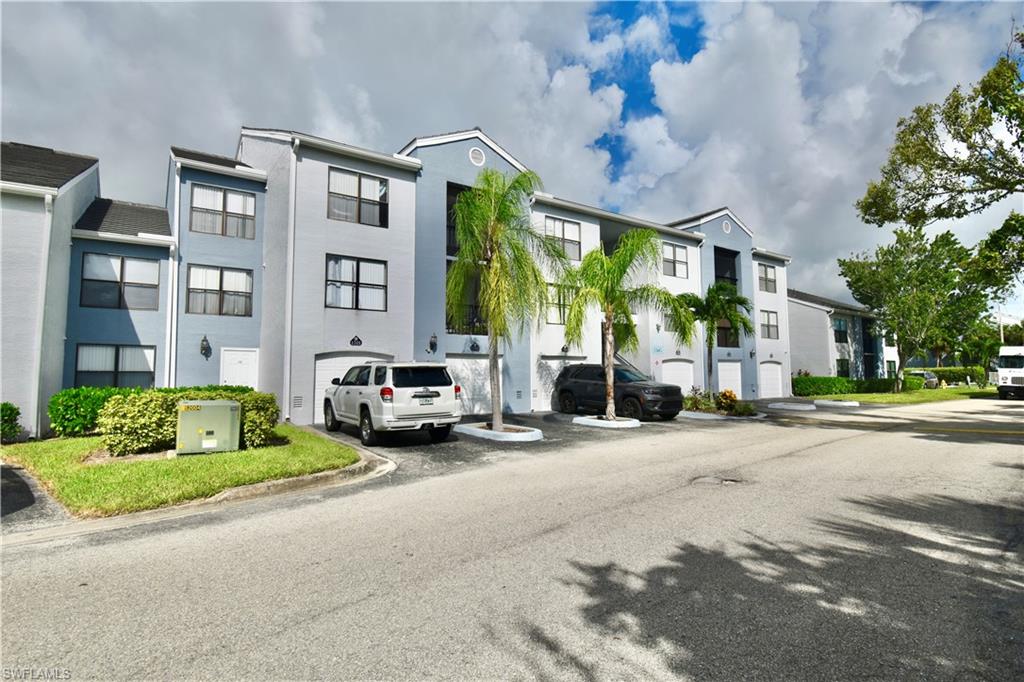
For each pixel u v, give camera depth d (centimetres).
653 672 277
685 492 685
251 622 338
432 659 292
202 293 1592
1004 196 1177
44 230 1163
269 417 988
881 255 3294
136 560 451
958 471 827
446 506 629
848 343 3819
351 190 1659
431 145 1828
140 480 688
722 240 2802
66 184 1253
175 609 357
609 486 724
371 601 367
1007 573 411
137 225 1577
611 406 1504
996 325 4134
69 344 1395
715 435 1301
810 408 2192
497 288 1234
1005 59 1060
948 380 4759
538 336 2042
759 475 796
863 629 323
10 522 564
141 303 1502
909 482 744
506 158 1998
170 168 1711
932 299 3150
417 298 1759
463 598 370
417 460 955
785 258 3131
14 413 1068
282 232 1559
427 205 1805
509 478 789
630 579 402
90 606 362
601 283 1448
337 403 1295
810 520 555
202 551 475
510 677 273
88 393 1112
